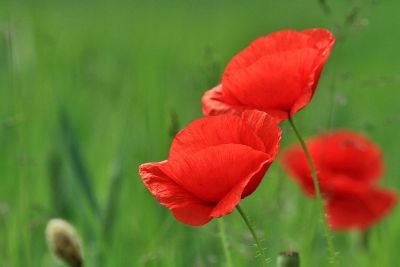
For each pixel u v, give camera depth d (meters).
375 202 1.24
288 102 1.02
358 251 1.32
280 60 1.01
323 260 1.33
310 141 1.25
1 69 1.76
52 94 1.66
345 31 1.18
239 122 0.99
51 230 1.09
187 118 1.61
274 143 0.98
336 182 1.22
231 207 0.96
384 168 1.30
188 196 0.98
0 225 1.35
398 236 1.40
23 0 2.12
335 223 1.24
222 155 0.97
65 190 1.39
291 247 1.26
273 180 1.30
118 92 1.81
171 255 1.25
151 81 1.67
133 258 1.32
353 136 1.30
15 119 1.38
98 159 1.48
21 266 1.34
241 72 1.01
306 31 1.04
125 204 1.36
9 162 1.44
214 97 1.04
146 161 1.39
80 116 1.73
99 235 1.30
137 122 1.49
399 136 1.78
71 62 2.08
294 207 1.35
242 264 1.25
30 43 1.76
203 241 1.31
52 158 1.40
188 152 0.99
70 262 1.09
